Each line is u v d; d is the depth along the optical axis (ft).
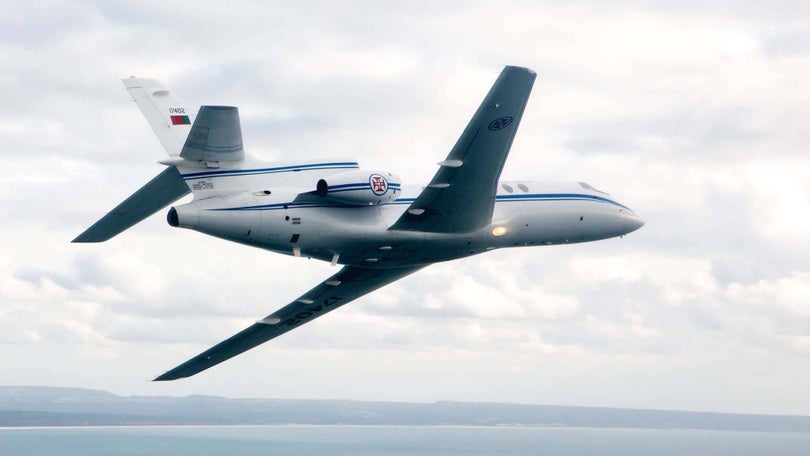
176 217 172.45
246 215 176.76
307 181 185.16
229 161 174.91
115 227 178.91
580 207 221.25
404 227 189.47
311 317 232.73
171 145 178.70
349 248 188.75
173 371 234.58
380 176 185.57
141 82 179.83
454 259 205.98
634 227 232.73
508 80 164.14
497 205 210.18
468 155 175.01
